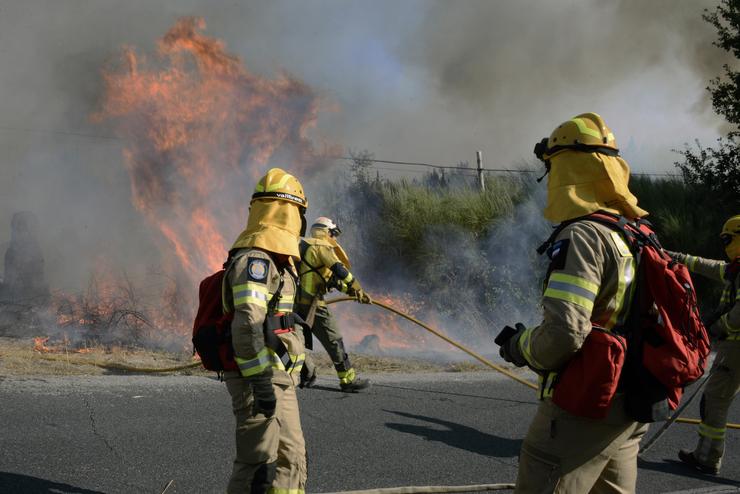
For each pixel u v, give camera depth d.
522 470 2.60
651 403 2.47
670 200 12.35
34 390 5.79
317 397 6.41
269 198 3.29
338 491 4.08
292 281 3.39
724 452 5.48
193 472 4.21
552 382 2.52
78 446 4.51
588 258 2.45
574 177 2.68
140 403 5.67
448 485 4.32
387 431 5.42
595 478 2.53
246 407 3.15
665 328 2.49
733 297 4.83
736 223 4.91
